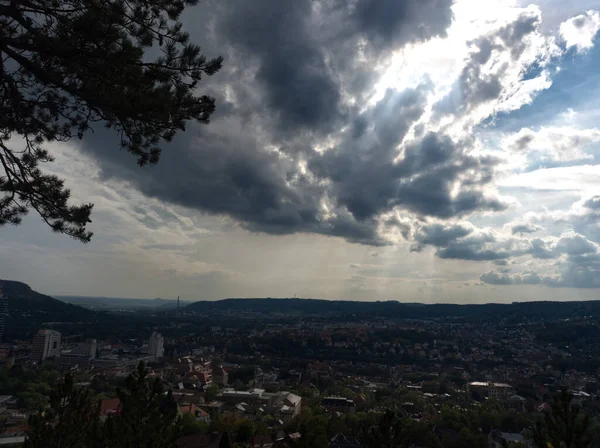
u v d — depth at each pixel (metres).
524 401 145.12
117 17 15.89
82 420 23.52
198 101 18.30
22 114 17.95
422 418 109.94
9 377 140.12
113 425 22.31
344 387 163.88
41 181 18.45
